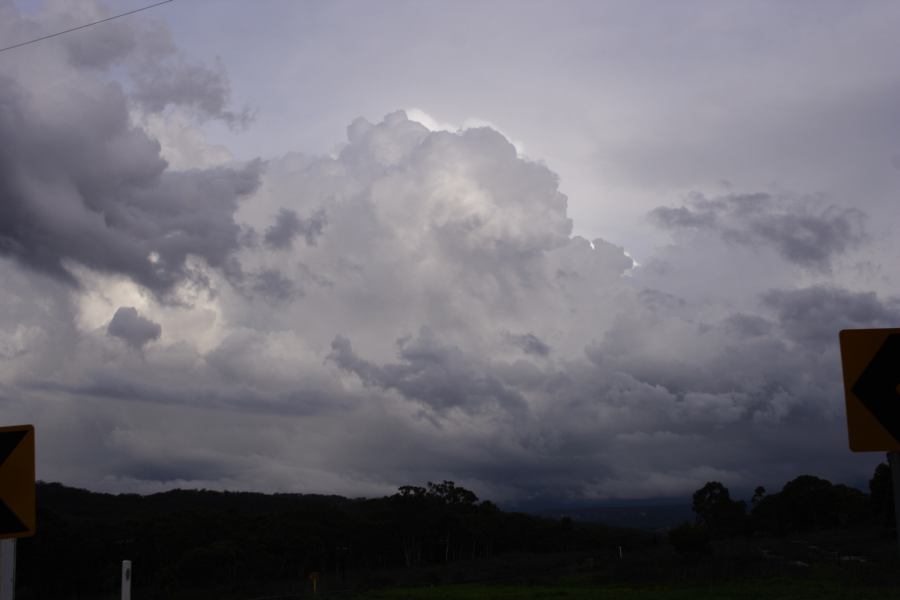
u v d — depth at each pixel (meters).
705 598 28.94
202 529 62.16
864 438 4.69
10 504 5.83
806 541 58.81
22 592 43.28
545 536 84.00
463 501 81.75
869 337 4.75
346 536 70.56
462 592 37.56
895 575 32.19
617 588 37.44
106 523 58.88
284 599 37.50
